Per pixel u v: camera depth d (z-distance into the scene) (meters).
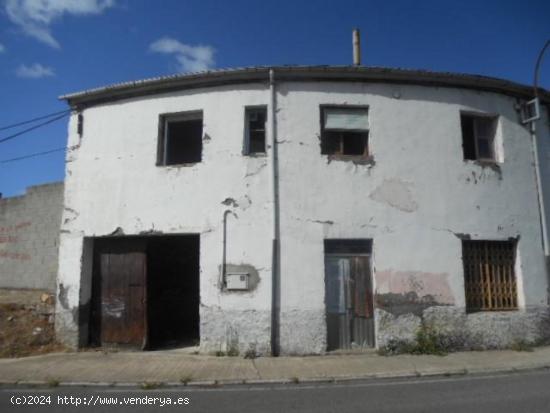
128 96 12.02
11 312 11.95
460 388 7.53
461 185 11.45
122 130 11.91
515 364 9.23
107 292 11.66
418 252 10.98
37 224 14.19
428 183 11.28
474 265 11.49
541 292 11.62
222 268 10.79
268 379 8.09
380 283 10.77
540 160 12.46
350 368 8.91
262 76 11.27
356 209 10.96
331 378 8.19
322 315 10.52
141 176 11.57
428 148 11.41
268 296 10.53
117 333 11.41
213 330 10.60
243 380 8.02
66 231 11.90
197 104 11.51
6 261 14.59
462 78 11.66
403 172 11.22
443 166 11.41
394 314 10.69
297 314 10.49
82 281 11.56
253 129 11.51
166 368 8.93
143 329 11.20
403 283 10.83
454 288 11.00
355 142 11.67
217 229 10.96
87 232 11.72
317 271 10.69
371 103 11.36
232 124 11.27
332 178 11.02
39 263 13.95
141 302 11.34
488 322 11.02
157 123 11.70
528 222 11.84
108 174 11.82
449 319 10.86
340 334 10.74
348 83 11.38
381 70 11.25
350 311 10.83
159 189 11.41
